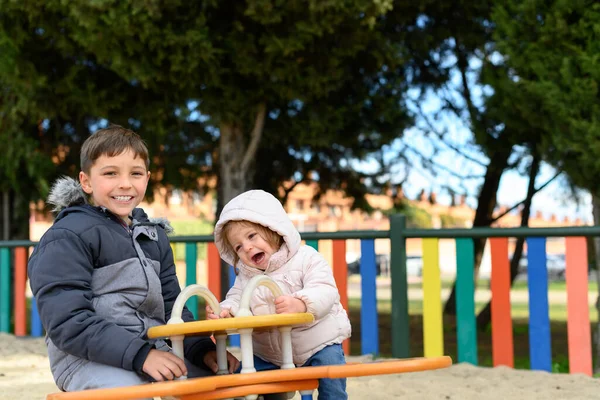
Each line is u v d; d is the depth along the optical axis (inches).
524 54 215.5
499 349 179.9
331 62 264.1
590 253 359.6
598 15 200.7
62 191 96.3
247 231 102.0
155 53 252.2
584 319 171.2
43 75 277.1
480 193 379.6
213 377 80.5
